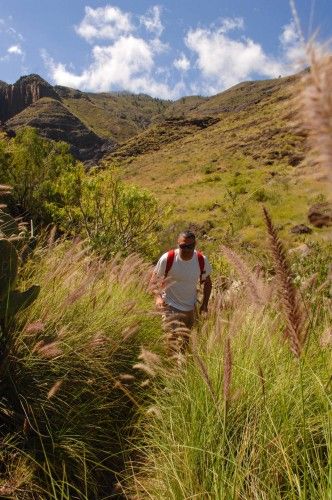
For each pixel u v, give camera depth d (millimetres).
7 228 4977
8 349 3818
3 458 3346
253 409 3123
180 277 5188
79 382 4047
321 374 2918
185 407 3514
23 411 3717
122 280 5414
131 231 11258
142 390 4234
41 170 13102
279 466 2633
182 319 5242
